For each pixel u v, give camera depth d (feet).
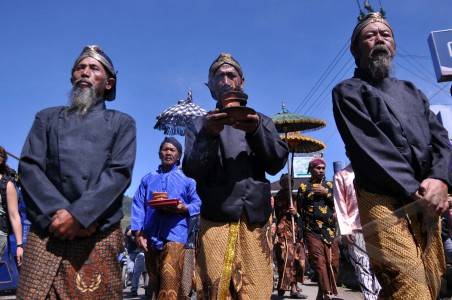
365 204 8.19
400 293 7.45
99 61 9.39
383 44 9.15
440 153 8.20
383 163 7.82
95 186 8.10
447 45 21.24
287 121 26.84
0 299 23.75
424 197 7.50
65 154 8.30
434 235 7.92
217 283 8.45
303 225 20.36
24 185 8.25
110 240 8.27
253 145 9.04
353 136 8.28
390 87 8.92
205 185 9.08
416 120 8.49
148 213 15.57
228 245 8.65
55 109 8.95
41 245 7.92
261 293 8.63
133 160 8.78
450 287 15.83
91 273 7.98
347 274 21.86
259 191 8.99
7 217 14.84
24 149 8.63
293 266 22.67
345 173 11.54
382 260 7.72
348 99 8.60
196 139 8.80
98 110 9.02
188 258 16.20
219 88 9.54
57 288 7.80
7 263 19.61
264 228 9.04
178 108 23.18
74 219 7.65
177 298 14.64
